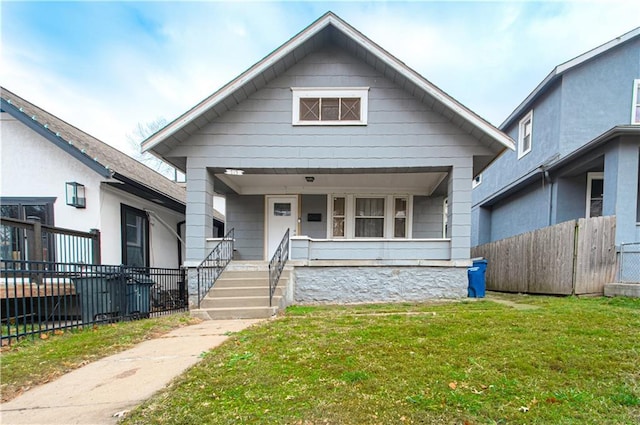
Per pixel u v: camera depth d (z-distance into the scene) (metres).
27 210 7.37
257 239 10.02
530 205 10.95
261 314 5.78
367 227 10.05
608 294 6.68
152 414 2.23
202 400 2.39
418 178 8.95
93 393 2.62
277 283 6.59
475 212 15.71
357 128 7.38
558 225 7.38
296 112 7.41
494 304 6.32
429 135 7.29
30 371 3.14
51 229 6.18
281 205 10.08
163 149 7.32
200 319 5.64
